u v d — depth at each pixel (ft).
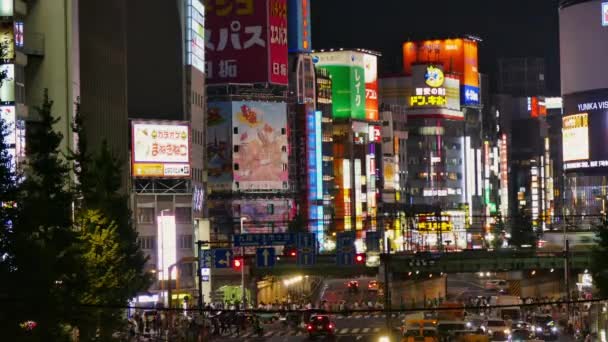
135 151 602.85
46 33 424.87
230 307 570.46
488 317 536.42
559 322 574.97
